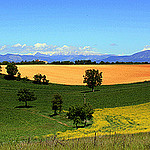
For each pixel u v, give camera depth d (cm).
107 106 8825
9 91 11462
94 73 12275
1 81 13475
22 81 13912
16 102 9656
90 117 5925
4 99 9975
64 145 775
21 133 5000
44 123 6431
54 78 15225
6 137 4466
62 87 13062
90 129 4797
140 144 792
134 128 4262
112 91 12075
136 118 5975
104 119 6247
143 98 10100
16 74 15662
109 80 15325
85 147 747
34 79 14538
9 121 6625
